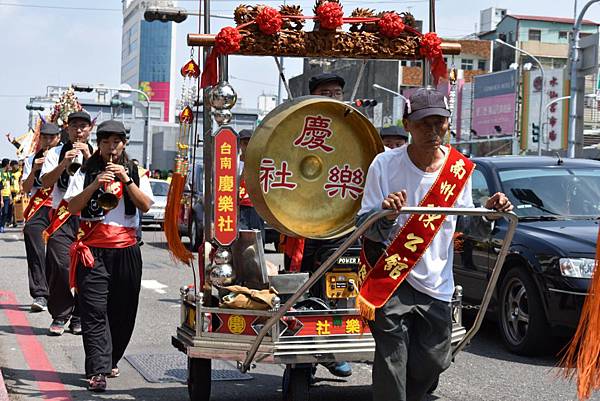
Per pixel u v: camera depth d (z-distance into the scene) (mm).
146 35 153250
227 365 8023
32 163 10922
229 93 5848
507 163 9719
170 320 10344
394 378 4445
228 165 5898
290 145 5883
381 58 6297
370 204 4547
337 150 5996
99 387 6855
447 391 7000
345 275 6375
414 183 4543
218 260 5852
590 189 9328
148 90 144250
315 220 5969
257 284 5891
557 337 8320
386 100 50750
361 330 5801
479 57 68312
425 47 6211
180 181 6516
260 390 7035
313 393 6988
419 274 4504
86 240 6859
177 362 7992
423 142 4426
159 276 14906
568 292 7812
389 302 4465
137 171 7047
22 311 10891
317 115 5891
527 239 8344
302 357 5680
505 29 72250
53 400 6617
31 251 10797
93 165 6953
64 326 9445
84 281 6832
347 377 7574
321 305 6027
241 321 5738
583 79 41719
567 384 7207
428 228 4457
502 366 7938
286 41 5996
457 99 52594
